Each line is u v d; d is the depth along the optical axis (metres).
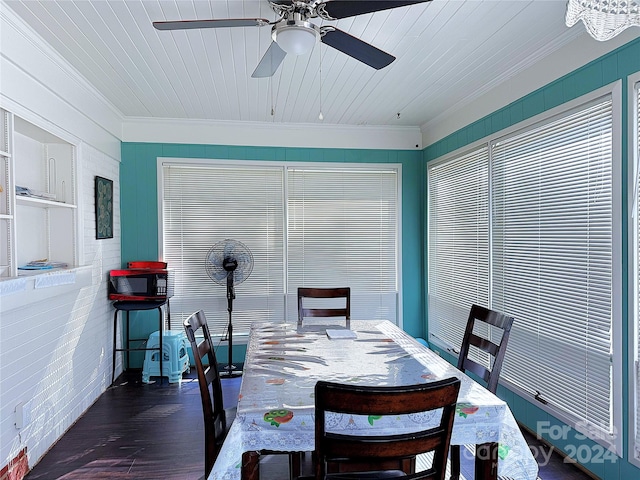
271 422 1.44
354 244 4.50
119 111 3.82
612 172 2.06
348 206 4.49
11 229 2.12
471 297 3.50
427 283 4.45
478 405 1.52
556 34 2.35
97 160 3.45
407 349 2.26
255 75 2.39
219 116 4.01
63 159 2.98
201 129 4.18
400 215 4.54
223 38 2.39
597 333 2.16
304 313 3.07
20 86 2.21
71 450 2.51
